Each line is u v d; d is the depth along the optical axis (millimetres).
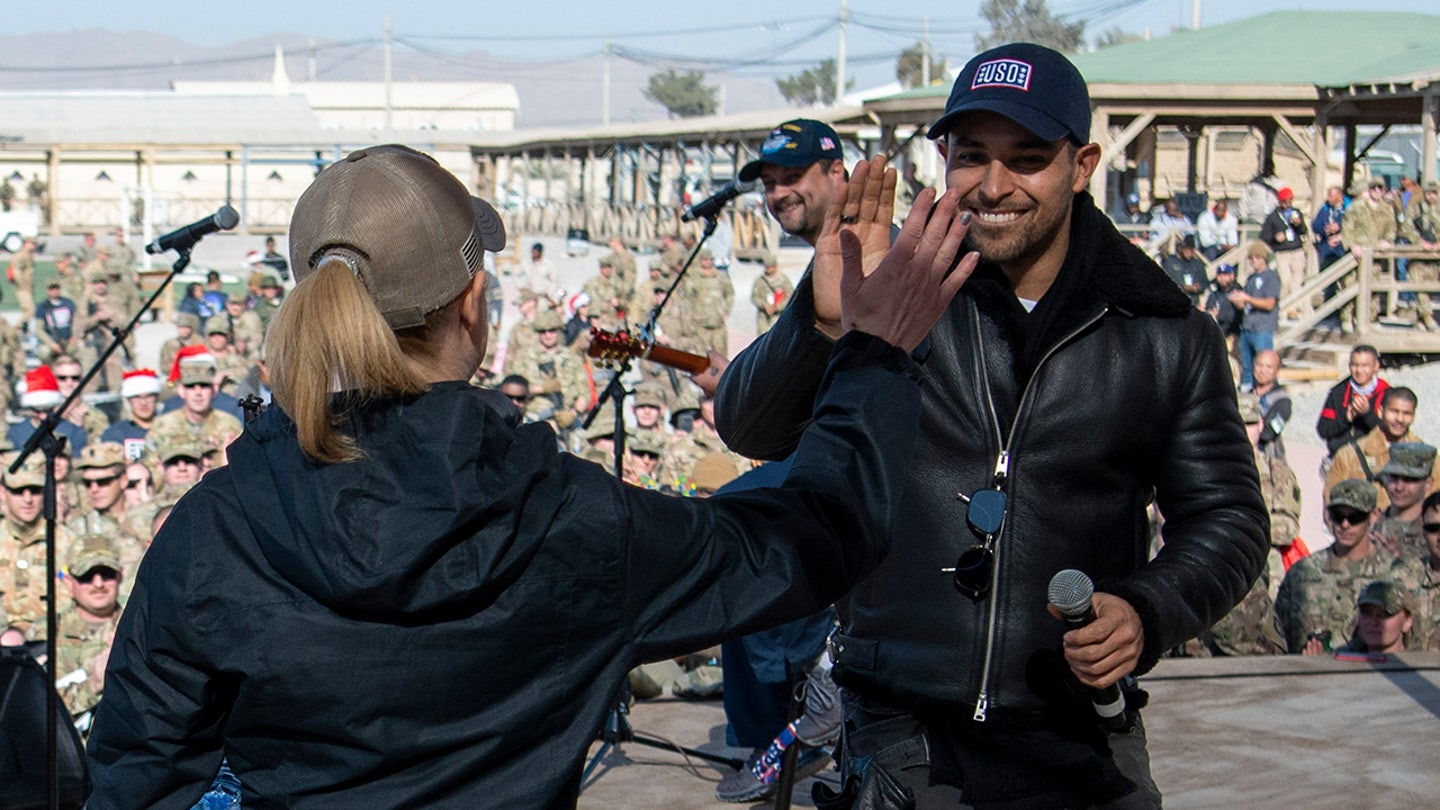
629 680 5047
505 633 1606
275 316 1642
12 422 12695
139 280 18047
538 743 1644
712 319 17344
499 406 1709
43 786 3752
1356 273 17547
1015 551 2525
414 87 98062
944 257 1846
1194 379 2572
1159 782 4434
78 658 6316
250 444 1714
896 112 23531
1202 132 26719
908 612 2578
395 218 1664
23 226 40281
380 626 1590
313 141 48406
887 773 2596
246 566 1639
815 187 4512
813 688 4098
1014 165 2520
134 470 8398
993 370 2557
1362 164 26891
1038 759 2514
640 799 4539
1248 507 2570
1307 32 21484
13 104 51844
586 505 1654
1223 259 18406
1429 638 6316
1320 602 6527
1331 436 11047
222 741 1682
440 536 1563
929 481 2562
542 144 44188
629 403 13625
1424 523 6457
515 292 25500
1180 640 2402
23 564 7023
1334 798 4273
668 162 39344
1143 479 2621
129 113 52000
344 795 1598
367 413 1634
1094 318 2520
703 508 1734
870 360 1855
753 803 4500
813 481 1772
